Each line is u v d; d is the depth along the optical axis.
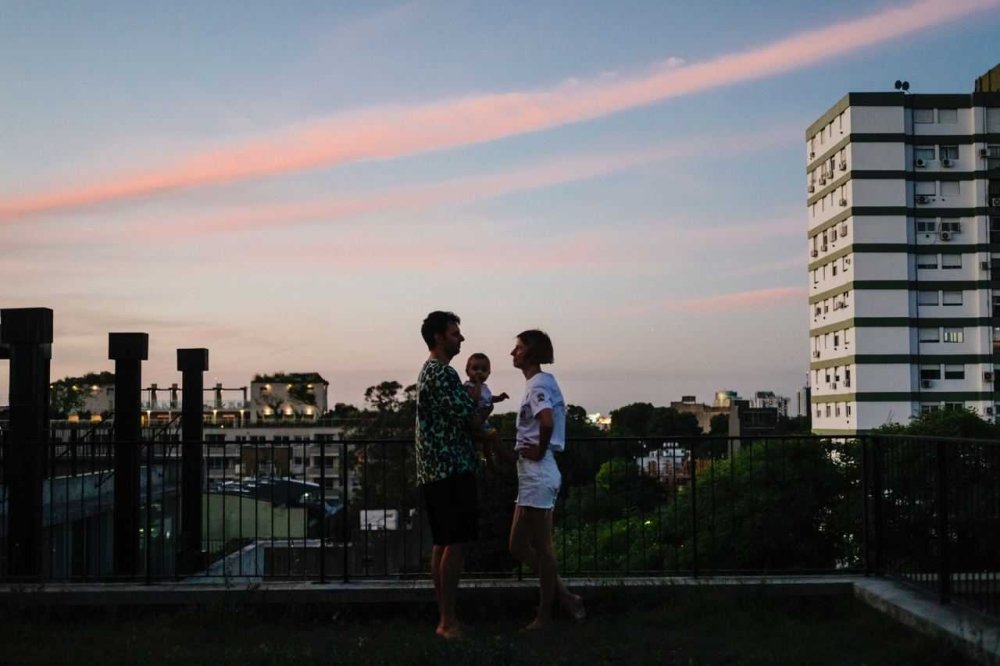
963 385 66.12
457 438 6.69
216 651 6.23
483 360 7.29
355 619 7.31
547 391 6.93
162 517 9.33
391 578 7.79
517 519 6.99
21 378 9.62
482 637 6.60
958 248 66.44
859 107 66.81
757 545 11.84
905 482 7.30
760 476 11.86
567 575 7.98
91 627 7.09
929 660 5.71
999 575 5.93
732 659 5.93
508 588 7.33
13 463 9.50
